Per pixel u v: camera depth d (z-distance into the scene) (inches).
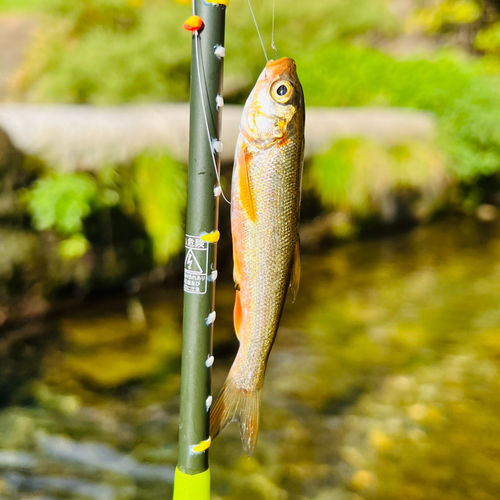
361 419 14.8
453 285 25.4
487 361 18.0
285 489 12.2
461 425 14.5
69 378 16.2
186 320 6.7
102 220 20.2
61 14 38.0
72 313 19.9
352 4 46.5
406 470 12.8
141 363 17.3
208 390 6.9
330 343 19.3
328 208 30.3
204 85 6.2
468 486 12.3
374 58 43.0
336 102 42.1
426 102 39.9
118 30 38.3
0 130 17.9
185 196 22.2
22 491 12.0
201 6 6.2
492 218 38.9
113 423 14.4
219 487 12.2
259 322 7.4
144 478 12.6
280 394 15.9
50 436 13.7
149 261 21.6
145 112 22.9
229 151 23.7
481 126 38.7
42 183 18.7
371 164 32.1
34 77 36.8
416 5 53.1
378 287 25.0
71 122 19.6
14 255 18.1
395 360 18.1
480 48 53.3
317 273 26.5
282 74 6.9
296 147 7.1
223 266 24.2
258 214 7.1
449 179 37.8
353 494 12.1
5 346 17.4
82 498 11.9
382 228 33.2
